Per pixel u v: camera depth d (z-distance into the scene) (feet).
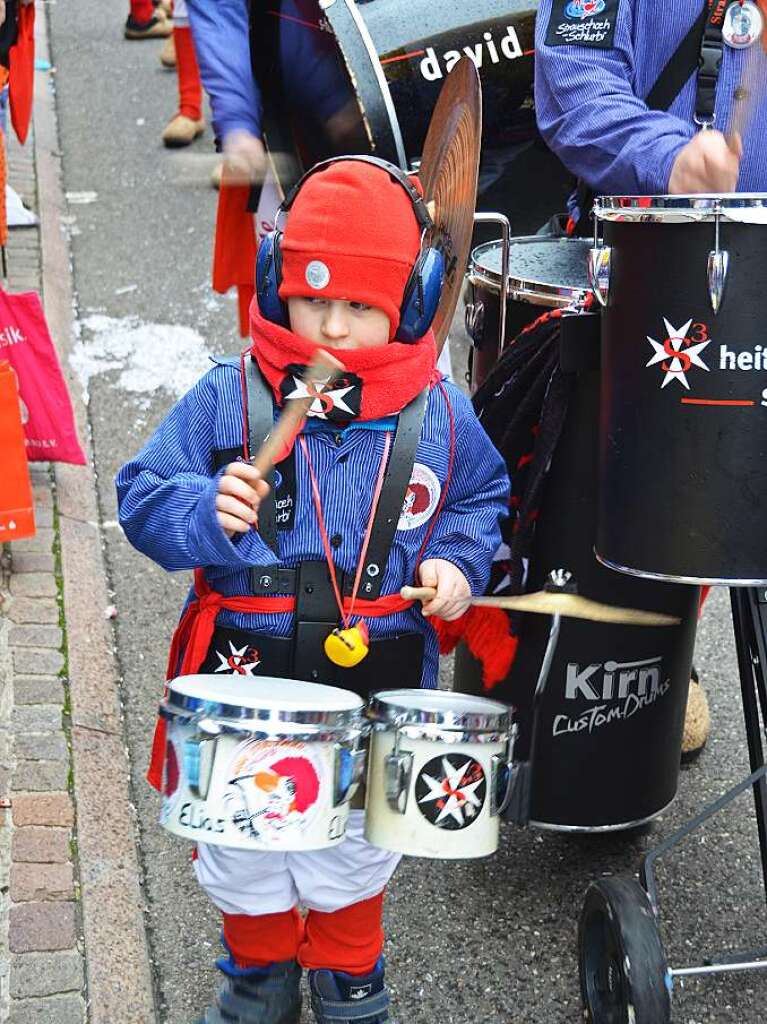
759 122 9.39
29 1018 8.41
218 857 7.66
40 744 11.00
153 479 7.68
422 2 13.87
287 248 7.38
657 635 9.34
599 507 8.20
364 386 7.48
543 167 14.46
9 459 12.80
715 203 7.22
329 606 7.66
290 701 6.84
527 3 14.06
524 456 9.24
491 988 9.24
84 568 13.87
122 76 31.32
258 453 7.29
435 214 9.93
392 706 7.22
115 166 25.79
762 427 7.49
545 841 10.69
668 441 7.64
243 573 7.69
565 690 9.34
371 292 7.31
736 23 9.43
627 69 9.57
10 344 14.05
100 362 18.47
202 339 19.34
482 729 7.19
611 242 7.84
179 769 6.82
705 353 7.45
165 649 12.89
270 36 13.53
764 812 8.45
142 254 22.08
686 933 9.75
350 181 7.38
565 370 8.55
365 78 13.28
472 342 10.41
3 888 9.44
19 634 12.51
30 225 21.97
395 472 7.64
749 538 7.63
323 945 8.04
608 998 8.34
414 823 7.22
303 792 6.74
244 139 13.60
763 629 8.46
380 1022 8.20
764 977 9.36
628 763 9.53
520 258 10.25
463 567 7.91
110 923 9.30
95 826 10.24
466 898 10.03
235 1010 8.13
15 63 18.33
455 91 9.84
